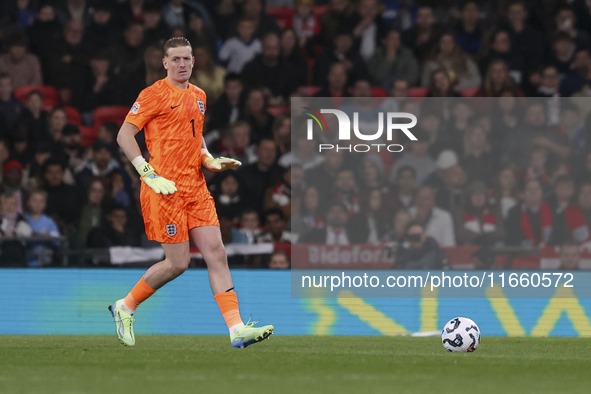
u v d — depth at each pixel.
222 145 31.02
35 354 14.77
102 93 31.73
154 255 28.48
